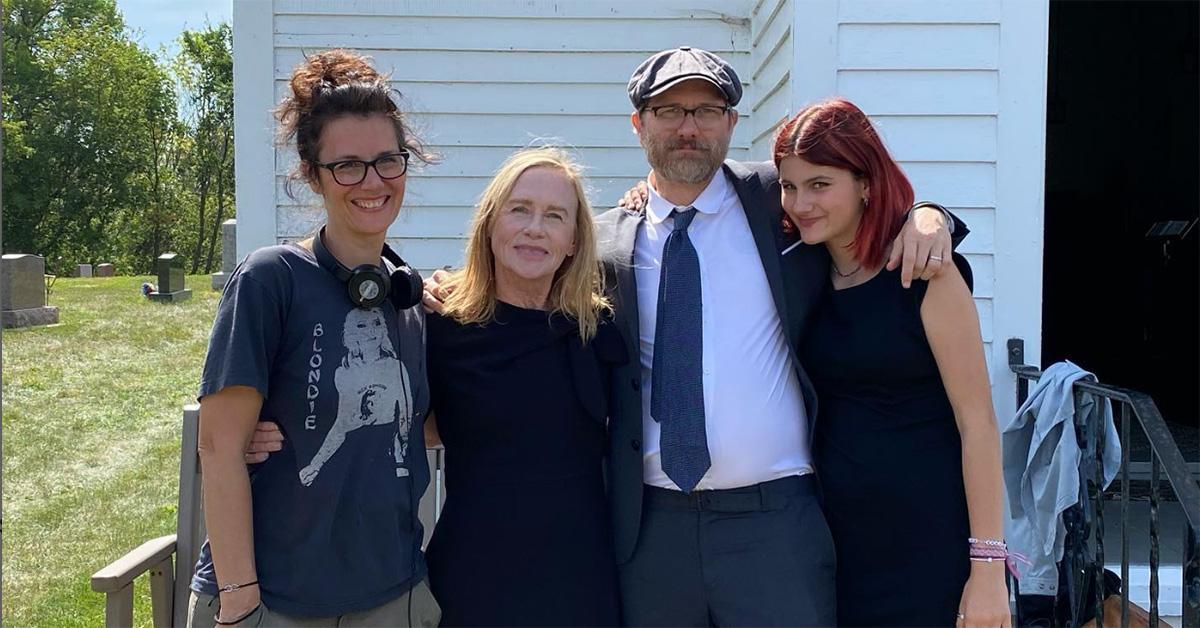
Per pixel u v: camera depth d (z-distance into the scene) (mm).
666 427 2145
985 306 3432
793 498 2154
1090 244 8359
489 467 2016
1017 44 3391
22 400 9234
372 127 1866
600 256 2262
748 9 4824
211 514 1760
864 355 2062
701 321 2188
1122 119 8508
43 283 13891
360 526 1818
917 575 2047
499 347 2057
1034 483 3061
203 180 37000
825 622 2102
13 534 5660
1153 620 2602
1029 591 3107
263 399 1800
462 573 1983
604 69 4805
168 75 36031
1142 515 4098
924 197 3426
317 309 1840
